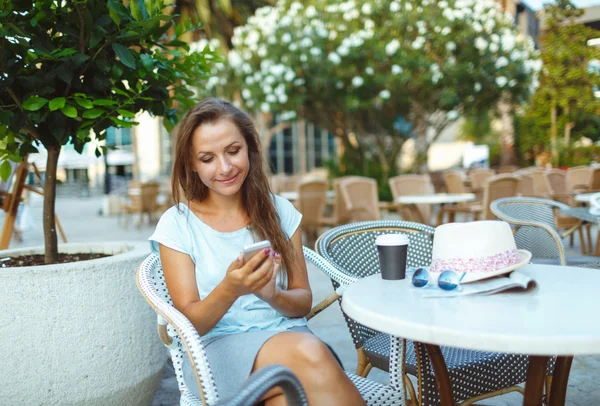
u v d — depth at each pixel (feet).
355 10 36.14
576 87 36.45
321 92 37.40
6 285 6.55
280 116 41.47
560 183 26.03
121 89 7.89
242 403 3.12
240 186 5.73
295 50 36.14
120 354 7.08
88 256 8.50
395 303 4.46
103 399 7.02
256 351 5.01
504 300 4.42
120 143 79.15
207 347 5.41
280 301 5.44
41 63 7.40
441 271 4.90
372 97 37.58
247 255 4.67
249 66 39.06
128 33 7.22
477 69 35.86
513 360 6.00
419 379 5.50
